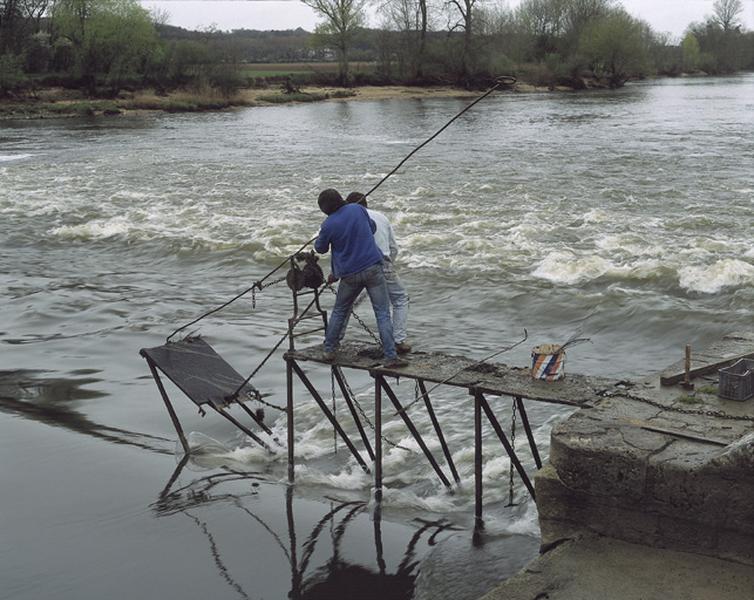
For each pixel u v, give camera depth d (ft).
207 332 45.70
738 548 19.04
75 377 39.81
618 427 21.18
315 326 46.21
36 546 24.98
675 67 398.62
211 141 139.33
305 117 193.36
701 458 19.45
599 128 141.08
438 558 23.54
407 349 27.20
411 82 284.41
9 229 74.84
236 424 31.14
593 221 65.82
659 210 69.00
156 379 32.27
